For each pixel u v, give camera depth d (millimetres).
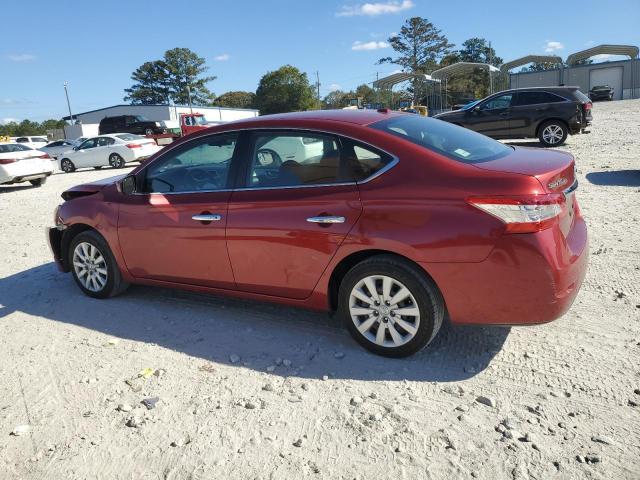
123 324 4453
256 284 4004
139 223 4516
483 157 3572
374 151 3508
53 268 6281
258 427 2945
